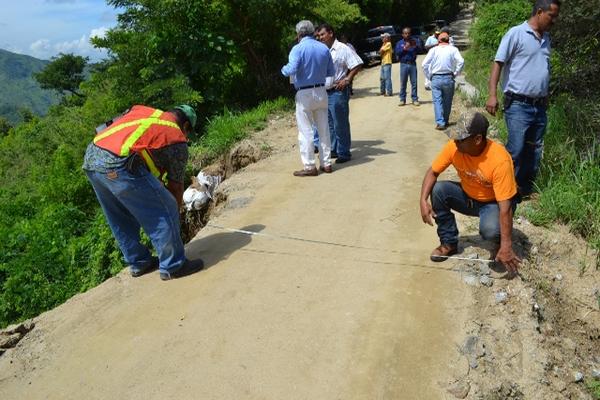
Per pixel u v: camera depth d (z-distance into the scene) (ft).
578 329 14.33
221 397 10.81
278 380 11.14
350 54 24.09
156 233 14.96
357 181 22.75
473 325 12.57
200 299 14.30
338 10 55.26
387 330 12.46
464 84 45.01
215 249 17.26
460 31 135.13
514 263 13.12
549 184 18.84
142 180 14.38
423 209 14.14
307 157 23.48
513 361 11.82
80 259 26.17
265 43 49.24
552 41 25.57
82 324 13.89
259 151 29.58
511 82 17.54
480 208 14.15
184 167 15.26
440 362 11.44
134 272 16.14
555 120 23.12
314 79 22.48
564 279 15.53
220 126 34.09
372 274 14.93
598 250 16.38
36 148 84.12
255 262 16.11
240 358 11.87
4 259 27.58
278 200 21.25
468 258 15.07
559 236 16.80
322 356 11.75
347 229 18.02
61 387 11.66
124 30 43.01
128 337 13.03
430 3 127.34
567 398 11.69
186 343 12.54
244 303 13.93
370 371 11.25
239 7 45.14
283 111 40.63
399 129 33.40
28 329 14.12
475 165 13.37
